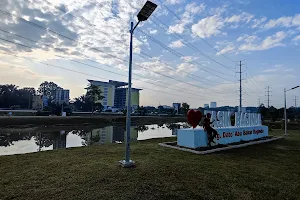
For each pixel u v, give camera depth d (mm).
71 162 8766
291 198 5480
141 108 97688
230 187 6133
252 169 8195
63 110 65375
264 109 65250
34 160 9133
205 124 13562
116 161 9008
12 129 33219
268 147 14336
